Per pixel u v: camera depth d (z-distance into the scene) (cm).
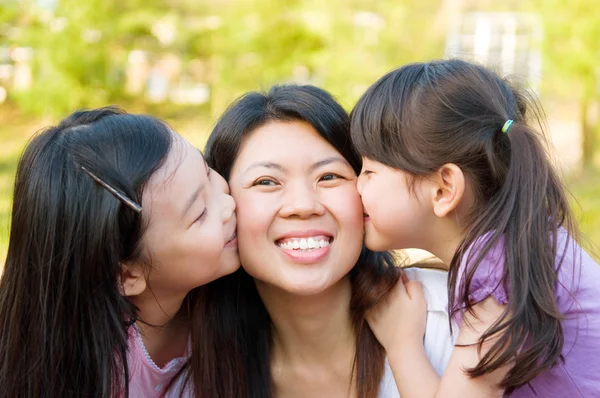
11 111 1017
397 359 167
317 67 885
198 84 1141
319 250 161
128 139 151
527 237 154
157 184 150
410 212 168
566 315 163
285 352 183
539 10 794
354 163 173
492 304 156
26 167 155
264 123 167
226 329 177
